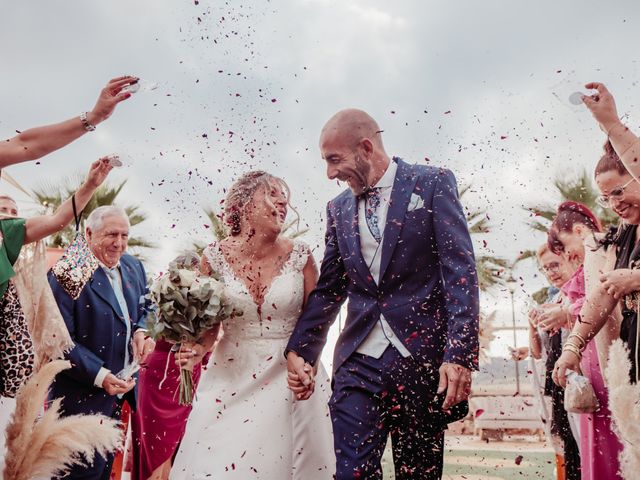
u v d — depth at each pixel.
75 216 4.30
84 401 4.85
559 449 5.05
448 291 3.40
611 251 3.90
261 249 4.34
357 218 3.67
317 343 3.89
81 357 4.80
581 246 5.00
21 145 3.72
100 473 4.73
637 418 3.16
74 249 4.75
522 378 12.43
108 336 5.03
